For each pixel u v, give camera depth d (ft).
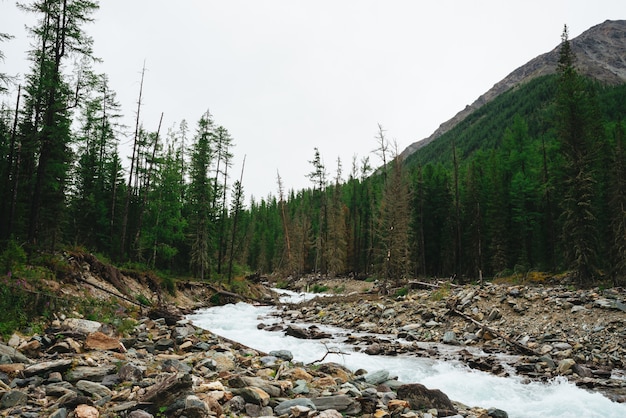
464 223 168.35
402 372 39.68
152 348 38.06
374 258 174.19
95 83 75.36
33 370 24.98
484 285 76.79
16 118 87.56
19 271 47.80
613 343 47.70
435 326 65.10
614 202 101.35
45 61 68.49
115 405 21.42
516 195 155.02
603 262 98.68
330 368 35.53
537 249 148.97
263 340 54.60
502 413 27.20
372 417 23.93
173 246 134.82
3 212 87.04
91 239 118.62
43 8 68.18
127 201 100.89
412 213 168.14
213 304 102.42
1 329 33.47
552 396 33.27
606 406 30.66
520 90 626.64
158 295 80.33
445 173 193.26
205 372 30.58
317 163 202.90
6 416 18.93
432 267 181.06
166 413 20.30
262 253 267.18
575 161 96.07
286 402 24.31
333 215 204.74
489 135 502.79
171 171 125.80
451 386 35.70
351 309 84.84
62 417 19.01
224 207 148.25
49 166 75.46
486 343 55.62
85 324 40.04
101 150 128.47
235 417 21.74
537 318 58.54
